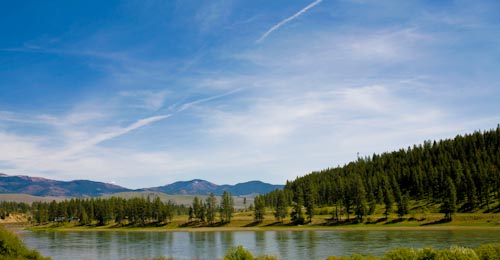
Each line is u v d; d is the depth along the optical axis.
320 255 87.56
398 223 172.62
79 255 104.69
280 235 155.00
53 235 197.12
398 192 189.75
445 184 185.12
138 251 112.38
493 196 189.88
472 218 159.50
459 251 34.56
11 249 49.84
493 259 34.78
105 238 168.88
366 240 117.81
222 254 99.88
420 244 100.12
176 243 135.62
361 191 192.25
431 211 184.25
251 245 117.12
